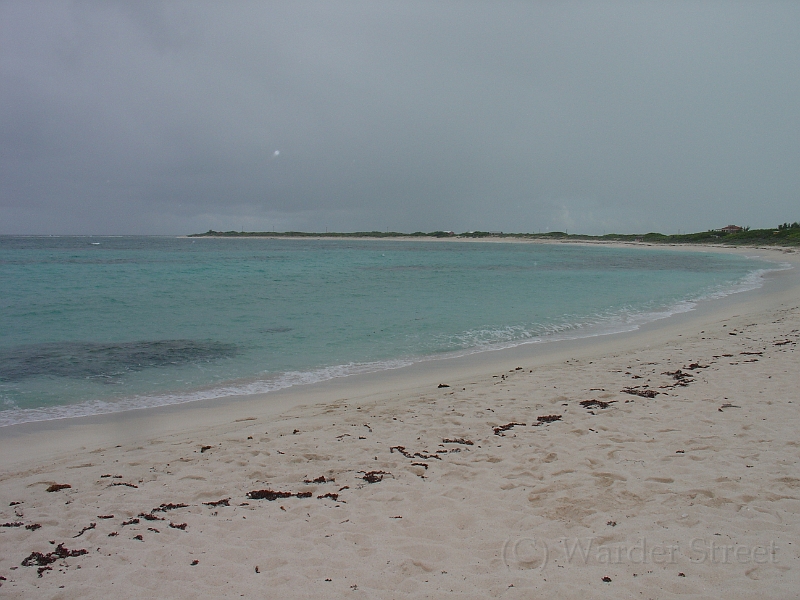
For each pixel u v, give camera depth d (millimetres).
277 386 10445
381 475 5809
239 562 4117
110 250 82312
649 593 3543
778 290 25875
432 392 9539
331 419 8031
